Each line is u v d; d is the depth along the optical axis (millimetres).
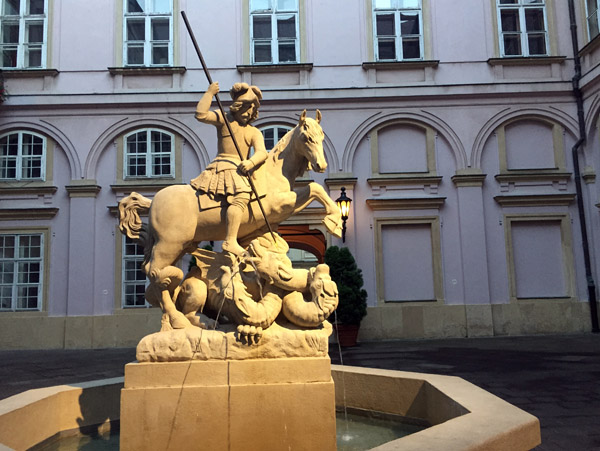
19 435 3338
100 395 4160
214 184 3906
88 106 15453
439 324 14695
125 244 15055
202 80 15742
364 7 16125
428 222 15141
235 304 3430
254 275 3658
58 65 15648
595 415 5887
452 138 15508
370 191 15312
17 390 7980
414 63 15750
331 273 13664
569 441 4926
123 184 15242
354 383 4449
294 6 16266
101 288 14781
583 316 14852
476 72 15820
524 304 14859
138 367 3346
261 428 3314
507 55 16062
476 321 14656
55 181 15320
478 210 15125
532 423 2797
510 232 15250
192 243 4035
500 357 10570
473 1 16125
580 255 15125
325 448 3328
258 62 16062
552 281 15211
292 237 17094
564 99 15672
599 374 8438
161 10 16094
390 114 15578
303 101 15578
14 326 14500
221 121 4059
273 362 3385
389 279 15070
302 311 3531
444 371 8930
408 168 15555
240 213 3836
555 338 13781
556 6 16125
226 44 15914
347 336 13336
